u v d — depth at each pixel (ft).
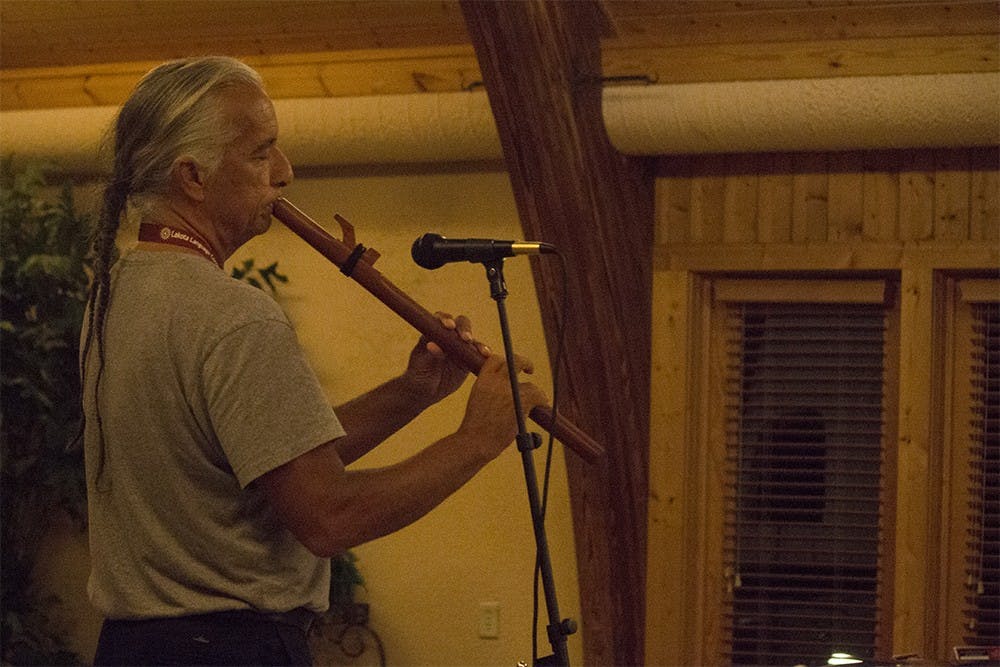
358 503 7.57
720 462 22.40
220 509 7.76
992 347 21.33
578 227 20.24
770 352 22.30
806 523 22.12
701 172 22.11
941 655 21.21
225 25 22.58
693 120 19.95
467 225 23.45
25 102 24.44
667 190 22.29
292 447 7.50
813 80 19.39
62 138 23.50
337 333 24.11
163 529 7.81
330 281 24.13
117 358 7.86
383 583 23.81
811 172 21.58
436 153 22.22
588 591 21.94
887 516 21.63
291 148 22.70
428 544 23.63
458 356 9.37
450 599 23.50
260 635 7.84
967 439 21.26
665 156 22.30
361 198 23.93
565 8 20.01
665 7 20.10
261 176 8.23
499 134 19.57
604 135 20.95
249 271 23.82
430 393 9.59
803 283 21.85
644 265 22.11
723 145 20.27
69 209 23.86
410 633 23.65
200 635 7.74
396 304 9.35
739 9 19.79
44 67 24.32
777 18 19.75
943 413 21.26
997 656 14.06
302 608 8.11
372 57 22.35
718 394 22.44
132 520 7.87
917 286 21.03
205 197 8.09
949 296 21.30
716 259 21.94
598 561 21.80
